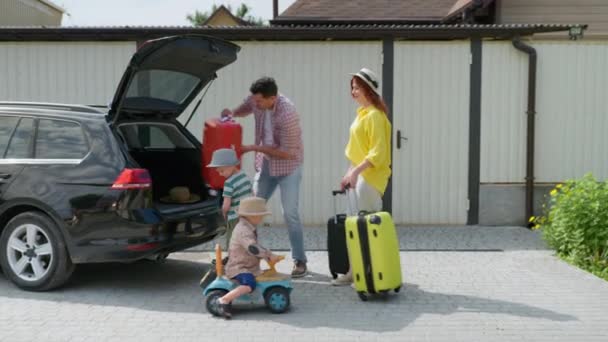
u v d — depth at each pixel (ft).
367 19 48.98
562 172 30.58
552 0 38.55
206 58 20.24
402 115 30.30
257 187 21.80
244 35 29.17
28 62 30.37
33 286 18.93
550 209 28.50
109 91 30.40
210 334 15.56
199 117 30.55
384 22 48.93
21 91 30.50
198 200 20.85
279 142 20.88
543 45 30.04
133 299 18.56
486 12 39.75
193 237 19.75
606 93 30.27
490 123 30.27
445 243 26.58
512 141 30.35
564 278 20.98
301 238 21.31
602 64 30.12
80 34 29.17
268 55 30.27
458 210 30.50
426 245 26.23
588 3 38.50
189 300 18.53
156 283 20.40
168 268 22.49
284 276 17.48
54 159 18.98
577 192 23.86
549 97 30.27
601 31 38.65
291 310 17.58
